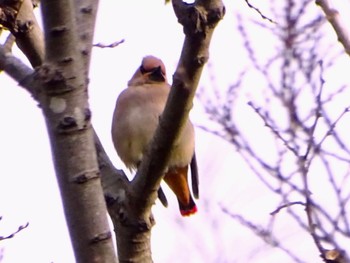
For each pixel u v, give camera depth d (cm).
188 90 448
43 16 390
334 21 724
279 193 715
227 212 830
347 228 642
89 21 521
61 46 394
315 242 579
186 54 435
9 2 523
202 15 418
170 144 479
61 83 395
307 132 741
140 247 518
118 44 715
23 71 497
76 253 397
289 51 820
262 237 782
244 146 799
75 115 396
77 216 395
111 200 518
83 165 397
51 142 400
